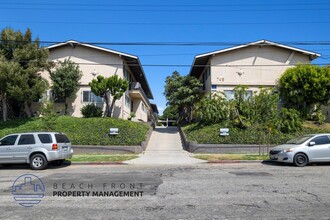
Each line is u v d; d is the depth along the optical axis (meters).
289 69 23.83
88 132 19.94
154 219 5.36
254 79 25.62
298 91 22.50
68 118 22.36
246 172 10.96
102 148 18.73
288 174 10.40
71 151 14.16
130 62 27.88
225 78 25.56
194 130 21.48
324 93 21.80
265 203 6.39
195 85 26.77
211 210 5.90
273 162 14.41
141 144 19.16
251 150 18.41
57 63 24.42
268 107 20.22
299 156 12.77
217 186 8.27
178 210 5.92
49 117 20.19
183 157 16.48
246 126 19.78
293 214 5.59
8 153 12.77
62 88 23.38
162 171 11.48
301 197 6.91
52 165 14.27
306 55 26.11
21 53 20.53
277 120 19.75
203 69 30.50
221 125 20.62
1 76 19.14
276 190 7.69
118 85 23.03
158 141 22.81
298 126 20.03
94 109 23.73
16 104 24.62
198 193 7.40
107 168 12.85
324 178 9.51
